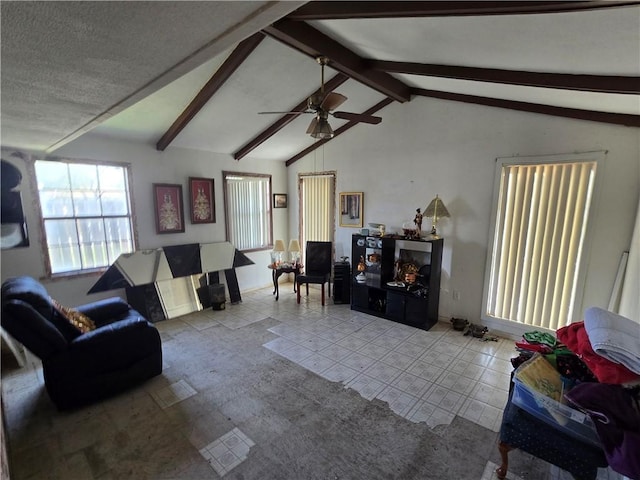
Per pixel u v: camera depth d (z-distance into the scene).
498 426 2.39
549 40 1.83
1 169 3.29
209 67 3.15
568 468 1.69
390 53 2.90
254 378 3.01
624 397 1.56
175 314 4.55
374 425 2.40
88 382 2.58
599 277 3.19
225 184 5.29
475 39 2.11
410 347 3.63
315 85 3.83
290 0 0.84
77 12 0.85
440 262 4.27
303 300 5.33
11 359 3.29
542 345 2.17
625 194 3.00
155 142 4.39
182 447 2.20
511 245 3.75
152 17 0.89
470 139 3.90
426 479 1.95
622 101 2.54
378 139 4.76
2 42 1.02
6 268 3.39
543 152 3.42
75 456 2.12
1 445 1.62
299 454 2.14
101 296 4.05
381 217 4.89
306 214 6.00
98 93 1.60
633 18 1.37
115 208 4.15
